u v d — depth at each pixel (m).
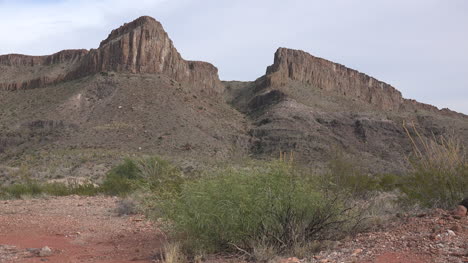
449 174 8.51
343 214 7.98
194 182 8.21
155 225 10.57
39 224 11.40
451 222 7.02
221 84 191.00
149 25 156.62
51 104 118.38
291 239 7.28
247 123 128.62
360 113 132.75
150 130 97.69
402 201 9.30
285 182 7.59
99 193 20.23
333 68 195.38
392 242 6.58
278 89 153.25
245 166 8.22
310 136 108.81
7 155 94.12
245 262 6.80
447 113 199.75
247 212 7.41
